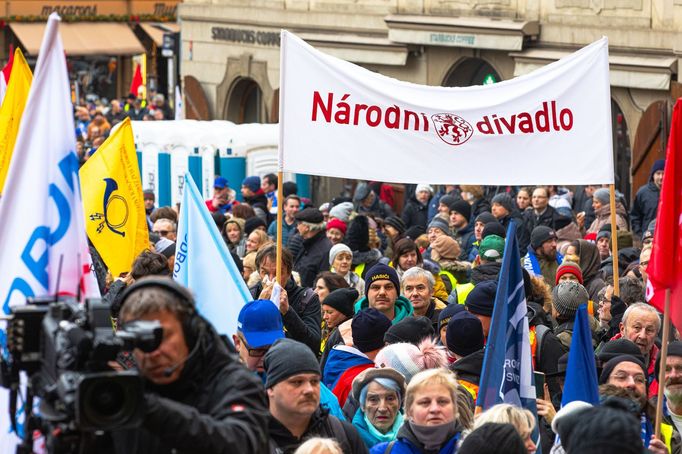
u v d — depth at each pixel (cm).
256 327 1058
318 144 1496
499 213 2380
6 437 764
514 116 1509
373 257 1945
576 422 633
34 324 587
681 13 3384
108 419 517
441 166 1508
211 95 5109
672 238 1109
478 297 1263
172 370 589
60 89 776
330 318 1484
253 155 3409
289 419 913
